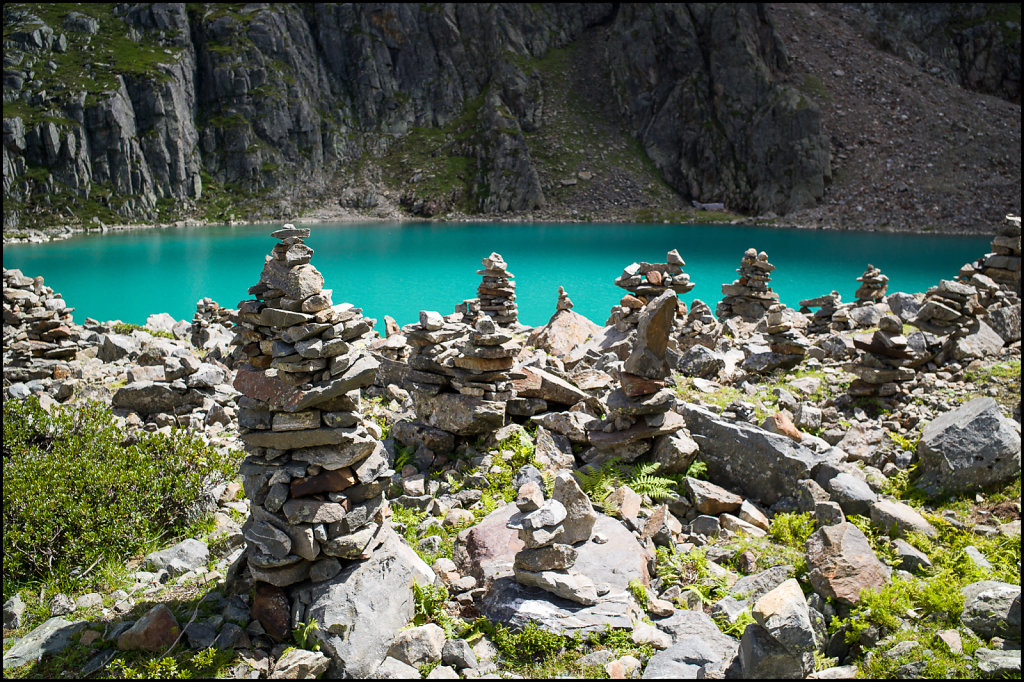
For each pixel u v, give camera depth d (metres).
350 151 77.62
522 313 26.53
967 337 13.72
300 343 6.43
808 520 8.20
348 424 6.79
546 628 6.37
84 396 12.72
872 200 67.00
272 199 70.19
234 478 9.74
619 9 86.25
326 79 81.56
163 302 29.22
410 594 6.71
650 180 74.00
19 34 66.19
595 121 80.94
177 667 5.98
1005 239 17.83
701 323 16.73
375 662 6.06
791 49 86.38
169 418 11.72
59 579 7.60
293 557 6.48
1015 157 69.94
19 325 14.09
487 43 85.75
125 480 8.63
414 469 9.64
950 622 6.45
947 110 79.19
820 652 6.17
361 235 53.12
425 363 10.41
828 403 11.78
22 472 8.62
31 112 61.53
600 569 7.11
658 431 9.38
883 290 19.09
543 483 8.88
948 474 9.08
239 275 35.25
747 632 5.82
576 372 13.20
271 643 6.45
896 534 8.02
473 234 53.97
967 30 93.88
